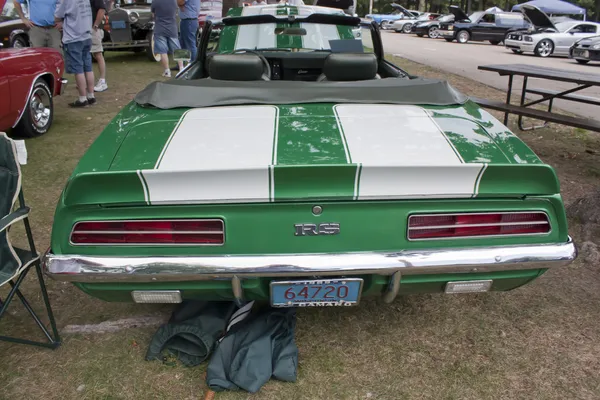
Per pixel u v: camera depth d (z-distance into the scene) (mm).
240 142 1975
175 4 8242
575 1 38906
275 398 1937
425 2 50719
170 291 1881
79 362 2117
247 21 4020
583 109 7188
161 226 1787
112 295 1917
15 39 8883
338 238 1818
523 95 5574
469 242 1858
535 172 1782
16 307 2510
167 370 2072
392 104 2451
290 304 1918
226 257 1784
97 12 7145
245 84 2545
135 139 2031
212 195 1737
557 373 2078
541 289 2684
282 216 1791
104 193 1730
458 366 2119
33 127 5188
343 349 2213
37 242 3176
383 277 1876
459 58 13742
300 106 2395
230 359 2035
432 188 1777
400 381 2035
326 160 1834
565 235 1898
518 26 20547
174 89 2467
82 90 6547
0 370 2068
